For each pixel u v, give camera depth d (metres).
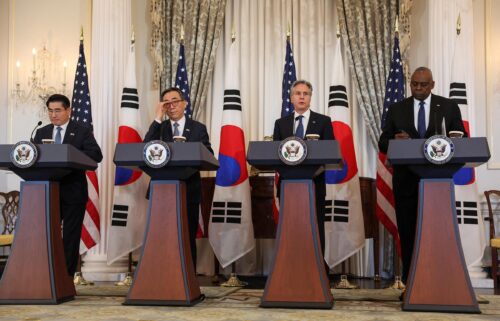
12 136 7.99
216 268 7.05
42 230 4.61
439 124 4.85
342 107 6.66
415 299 4.12
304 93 5.41
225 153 6.59
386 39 7.71
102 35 7.07
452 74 6.40
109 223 6.82
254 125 7.96
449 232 4.13
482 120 7.61
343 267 6.45
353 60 7.79
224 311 4.14
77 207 5.21
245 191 6.59
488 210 7.28
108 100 6.97
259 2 8.13
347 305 4.47
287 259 4.30
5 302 4.54
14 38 8.10
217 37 7.98
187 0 8.00
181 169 4.38
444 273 4.11
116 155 4.38
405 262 4.80
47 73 8.02
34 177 4.64
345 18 7.86
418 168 4.17
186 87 7.00
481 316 3.93
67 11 8.10
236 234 6.50
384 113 6.92
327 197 6.54
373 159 7.81
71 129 5.46
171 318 3.88
